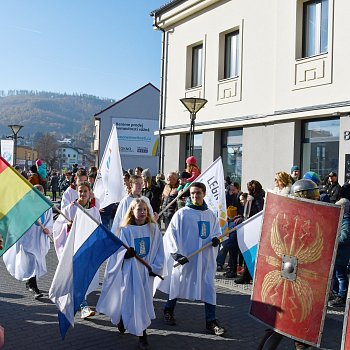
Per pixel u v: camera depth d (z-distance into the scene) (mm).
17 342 5367
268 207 4441
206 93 16484
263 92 14016
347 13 11539
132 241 5527
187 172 10750
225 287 8133
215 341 5523
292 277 4172
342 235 6973
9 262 7547
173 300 6133
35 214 5648
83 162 74875
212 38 16219
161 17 18578
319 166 12359
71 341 5438
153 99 42594
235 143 15469
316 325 3996
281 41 13320
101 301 5602
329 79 11898
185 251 6047
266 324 4328
